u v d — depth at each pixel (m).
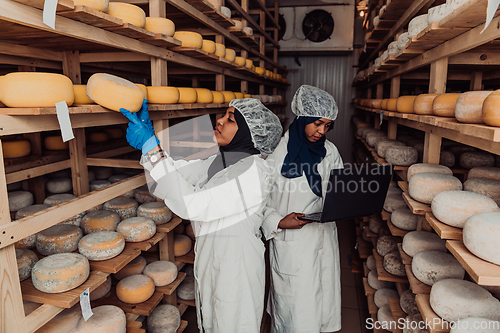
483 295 1.01
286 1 5.22
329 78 5.79
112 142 2.38
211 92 1.98
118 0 1.88
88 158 1.87
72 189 2.04
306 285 1.57
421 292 1.21
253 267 1.25
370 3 3.61
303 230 1.55
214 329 1.28
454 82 3.05
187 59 1.77
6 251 0.83
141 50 1.33
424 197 1.23
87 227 1.43
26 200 1.76
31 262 1.10
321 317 1.68
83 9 0.87
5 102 0.85
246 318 1.25
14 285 0.86
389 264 1.72
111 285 1.58
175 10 2.03
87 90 1.00
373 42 3.56
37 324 0.93
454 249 0.88
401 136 2.57
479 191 1.22
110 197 1.20
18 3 0.78
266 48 5.06
